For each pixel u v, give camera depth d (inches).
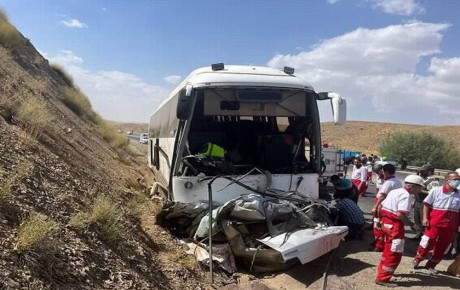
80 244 207.0
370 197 811.4
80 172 366.9
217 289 262.1
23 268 161.0
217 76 358.0
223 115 360.5
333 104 370.6
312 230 312.5
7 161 246.7
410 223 290.8
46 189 247.1
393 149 2050.9
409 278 309.1
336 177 468.4
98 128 956.0
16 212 195.3
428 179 478.6
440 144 2025.1
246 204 315.9
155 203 421.1
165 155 476.7
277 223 323.9
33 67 815.1
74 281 176.2
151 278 235.8
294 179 368.5
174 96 440.1
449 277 315.6
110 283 194.7
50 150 359.9
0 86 403.2
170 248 311.7
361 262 339.9
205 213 339.0
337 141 3937.0
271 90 364.5
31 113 379.6
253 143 398.9
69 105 887.7
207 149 358.9
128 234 272.4
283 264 314.0
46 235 185.8
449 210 323.3
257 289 263.6
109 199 326.0
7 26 760.3
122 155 885.8
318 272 313.6
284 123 400.5
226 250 316.5
